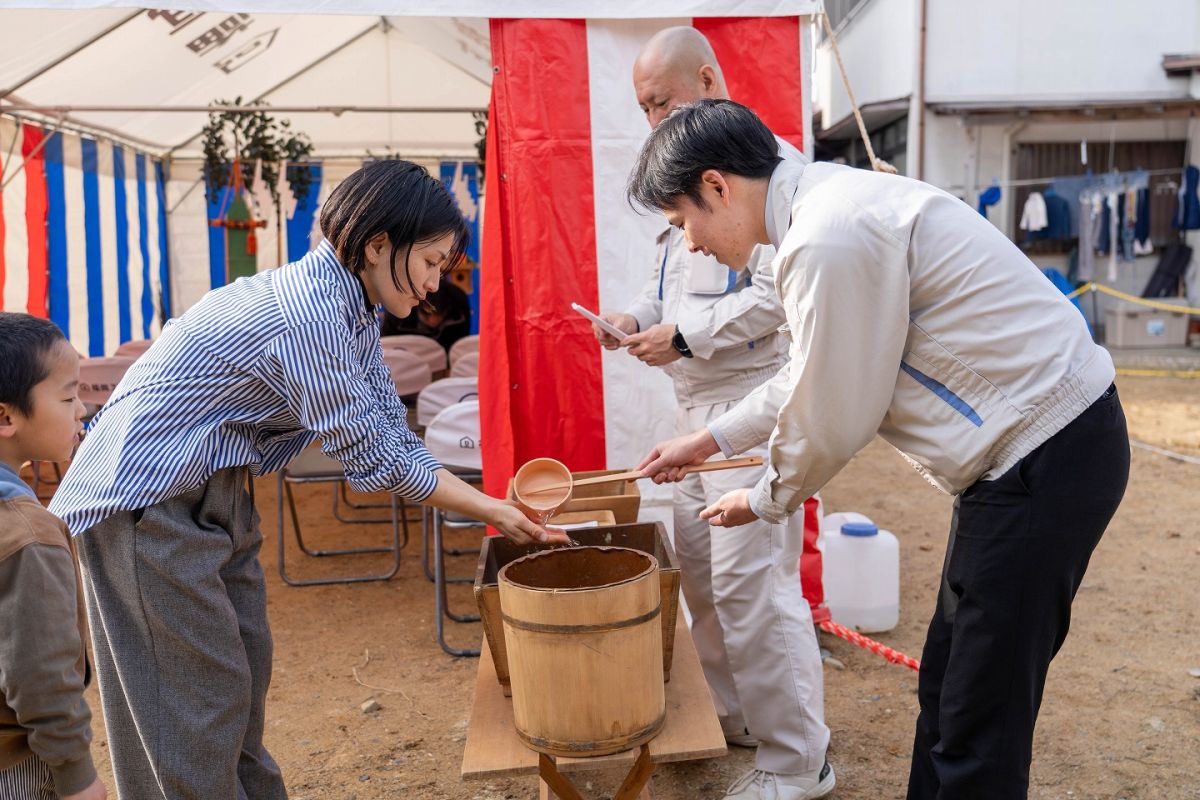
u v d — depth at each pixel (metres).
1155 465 6.89
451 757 3.03
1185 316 12.89
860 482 6.72
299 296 1.83
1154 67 12.02
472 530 5.60
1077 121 11.91
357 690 3.54
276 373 1.81
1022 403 1.71
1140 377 11.05
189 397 1.81
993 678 1.78
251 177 8.26
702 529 2.84
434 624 4.20
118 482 1.78
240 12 3.26
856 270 1.67
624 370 3.65
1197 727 3.09
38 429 1.65
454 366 5.52
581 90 3.55
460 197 9.21
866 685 3.45
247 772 2.13
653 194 1.94
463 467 3.97
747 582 2.54
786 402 1.79
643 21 3.54
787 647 2.55
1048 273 12.85
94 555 1.84
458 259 1.99
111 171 8.15
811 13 3.50
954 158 12.17
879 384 1.73
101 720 3.48
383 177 1.86
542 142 3.55
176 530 1.81
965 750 1.84
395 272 1.91
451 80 7.80
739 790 2.62
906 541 5.23
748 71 3.54
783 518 1.97
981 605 1.78
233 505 1.94
